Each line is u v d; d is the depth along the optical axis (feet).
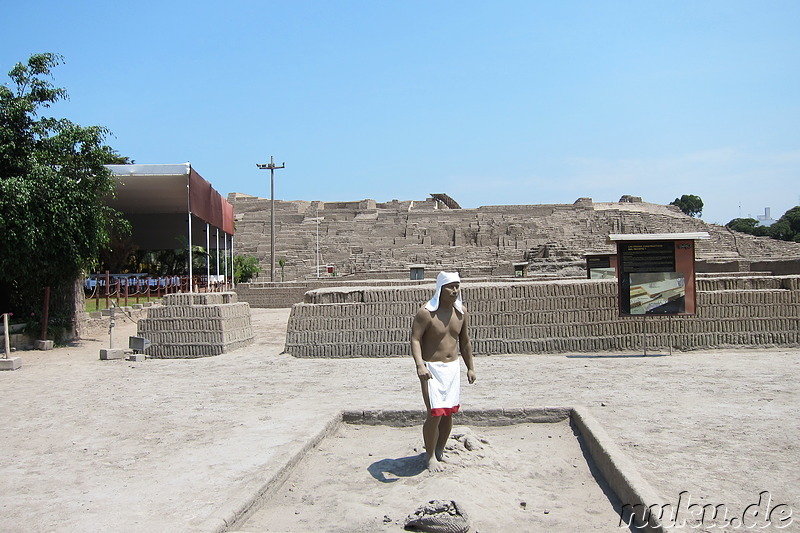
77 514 18.51
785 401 29.78
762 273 77.15
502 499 19.70
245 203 258.37
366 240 217.56
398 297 47.52
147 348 51.37
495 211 230.07
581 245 198.18
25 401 34.96
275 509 19.69
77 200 59.16
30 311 61.31
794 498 18.25
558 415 28.37
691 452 22.53
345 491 21.02
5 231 54.03
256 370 43.34
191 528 16.94
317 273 173.99
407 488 20.62
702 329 46.06
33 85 60.59
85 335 67.82
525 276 104.94
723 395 31.37
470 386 35.24
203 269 138.62
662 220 221.66
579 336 46.32
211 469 22.15
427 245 210.38
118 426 28.84
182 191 101.04
